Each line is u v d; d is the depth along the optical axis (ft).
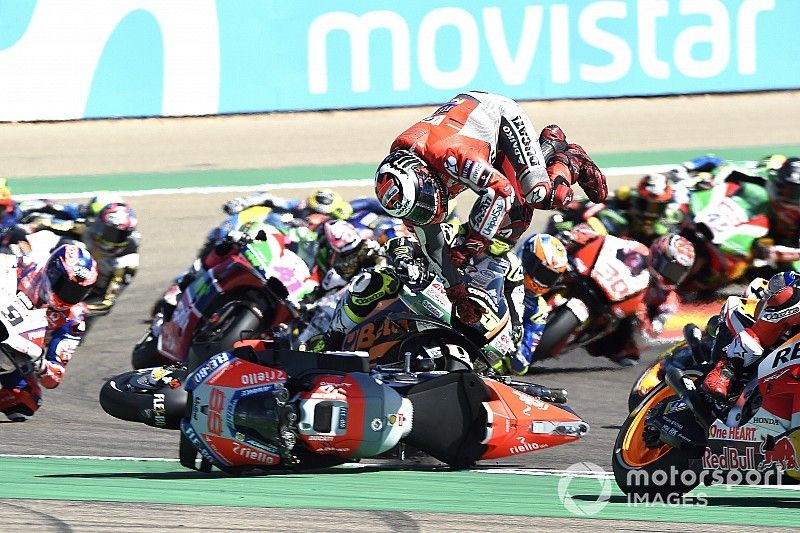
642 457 67.51
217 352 88.07
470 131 72.90
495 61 222.28
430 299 79.20
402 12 222.48
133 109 220.64
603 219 118.73
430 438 74.90
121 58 220.43
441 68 222.28
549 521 57.82
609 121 217.77
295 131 217.15
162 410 84.33
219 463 72.33
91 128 218.18
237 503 61.46
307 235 104.99
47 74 219.20
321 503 61.98
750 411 63.82
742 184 118.21
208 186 186.50
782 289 63.00
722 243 114.21
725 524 58.08
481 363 82.43
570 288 107.55
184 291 97.96
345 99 223.71
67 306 89.66
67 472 74.64
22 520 55.42
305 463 73.51
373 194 181.88
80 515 56.80
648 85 226.99
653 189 115.65
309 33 223.71
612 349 112.37
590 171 79.41
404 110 222.89
